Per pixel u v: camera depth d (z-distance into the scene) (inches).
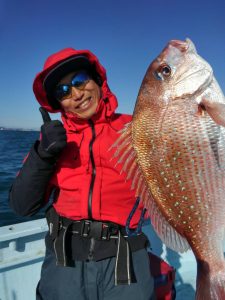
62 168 30.5
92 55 32.4
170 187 24.0
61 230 29.8
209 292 22.0
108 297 28.1
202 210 23.3
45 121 29.9
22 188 29.7
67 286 28.3
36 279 42.1
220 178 23.0
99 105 30.7
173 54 24.6
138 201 28.7
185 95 23.8
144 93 25.1
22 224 43.9
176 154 23.8
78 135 31.1
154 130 24.3
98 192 28.6
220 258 22.5
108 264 28.3
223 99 23.5
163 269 32.5
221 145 23.1
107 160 29.1
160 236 24.1
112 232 28.4
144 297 27.6
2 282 40.3
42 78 32.2
